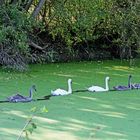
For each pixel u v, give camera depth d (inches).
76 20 859.4
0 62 727.1
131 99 555.8
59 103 517.3
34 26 807.1
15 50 729.6
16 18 729.0
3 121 437.4
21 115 460.8
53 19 872.9
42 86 606.5
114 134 407.8
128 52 921.5
